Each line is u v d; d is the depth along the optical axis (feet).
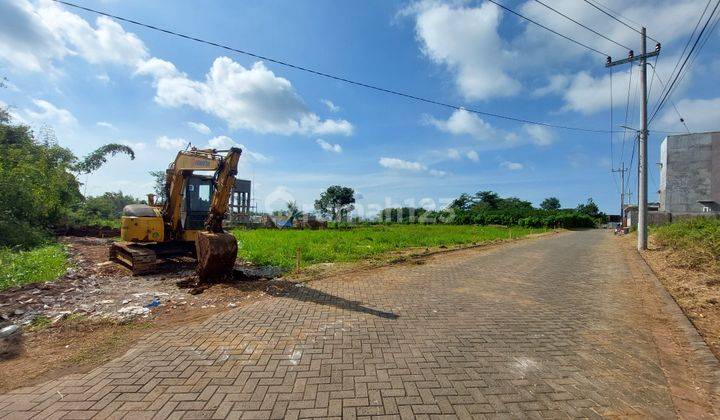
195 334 17.78
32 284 27.73
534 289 28.94
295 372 13.75
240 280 30.63
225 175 30.81
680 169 100.27
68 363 14.79
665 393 12.69
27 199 54.24
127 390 12.48
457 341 17.10
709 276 31.14
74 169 88.53
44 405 11.57
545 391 12.59
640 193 59.31
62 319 20.45
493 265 41.68
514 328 19.13
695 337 17.79
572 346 16.79
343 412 11.12
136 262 34.53
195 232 39.45
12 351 16.14
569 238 99.04
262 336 17.49
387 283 30.25
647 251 56.13
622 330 19.16
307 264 41.75
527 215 203.41
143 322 20.03
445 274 34.96
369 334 17.87
